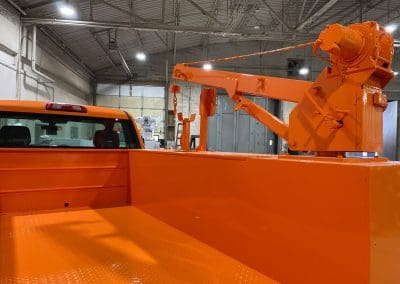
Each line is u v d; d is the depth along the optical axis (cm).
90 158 294
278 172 133
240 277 139
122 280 138
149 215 261
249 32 956
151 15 1124
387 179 103
